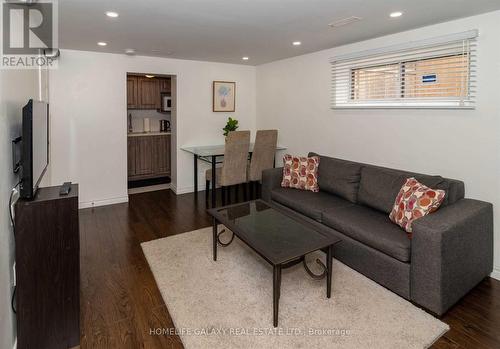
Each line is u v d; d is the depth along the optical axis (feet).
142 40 11.77
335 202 10.93
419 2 7.61
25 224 5.55
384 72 11.27
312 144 14.69
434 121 9.73
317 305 7.30
